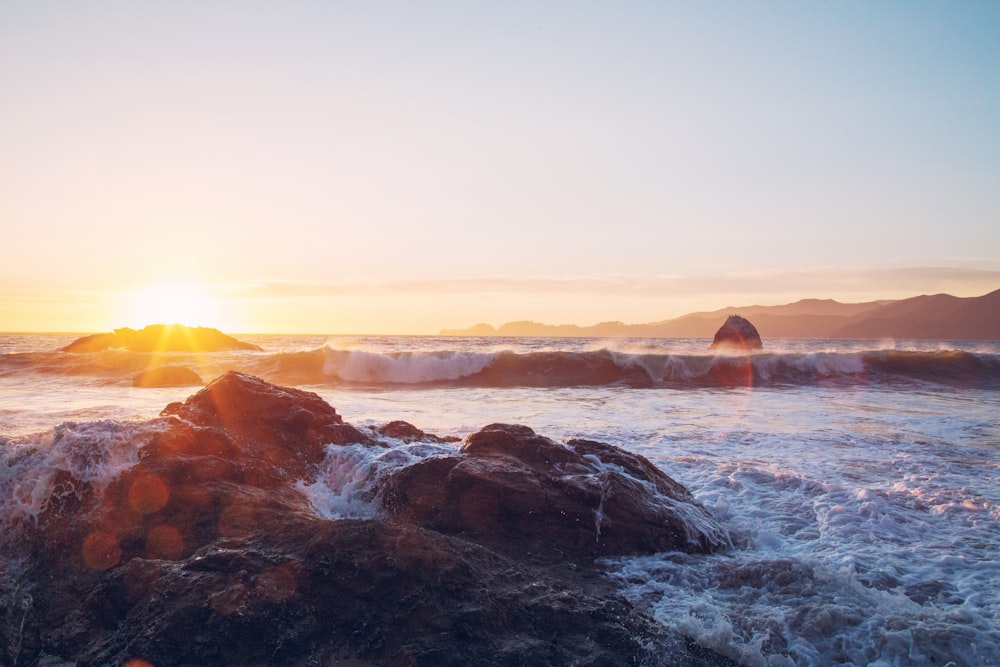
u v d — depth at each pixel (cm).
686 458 1066
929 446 1228
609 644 508
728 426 1449
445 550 579
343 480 808
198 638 488
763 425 1468
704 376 2639
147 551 615
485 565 588
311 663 484
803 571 619
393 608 516
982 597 596
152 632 492
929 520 802
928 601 590
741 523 795
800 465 1068
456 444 895
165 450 716
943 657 499
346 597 523
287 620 509
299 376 2539
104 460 684
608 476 753
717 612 564
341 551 550
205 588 522
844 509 821
